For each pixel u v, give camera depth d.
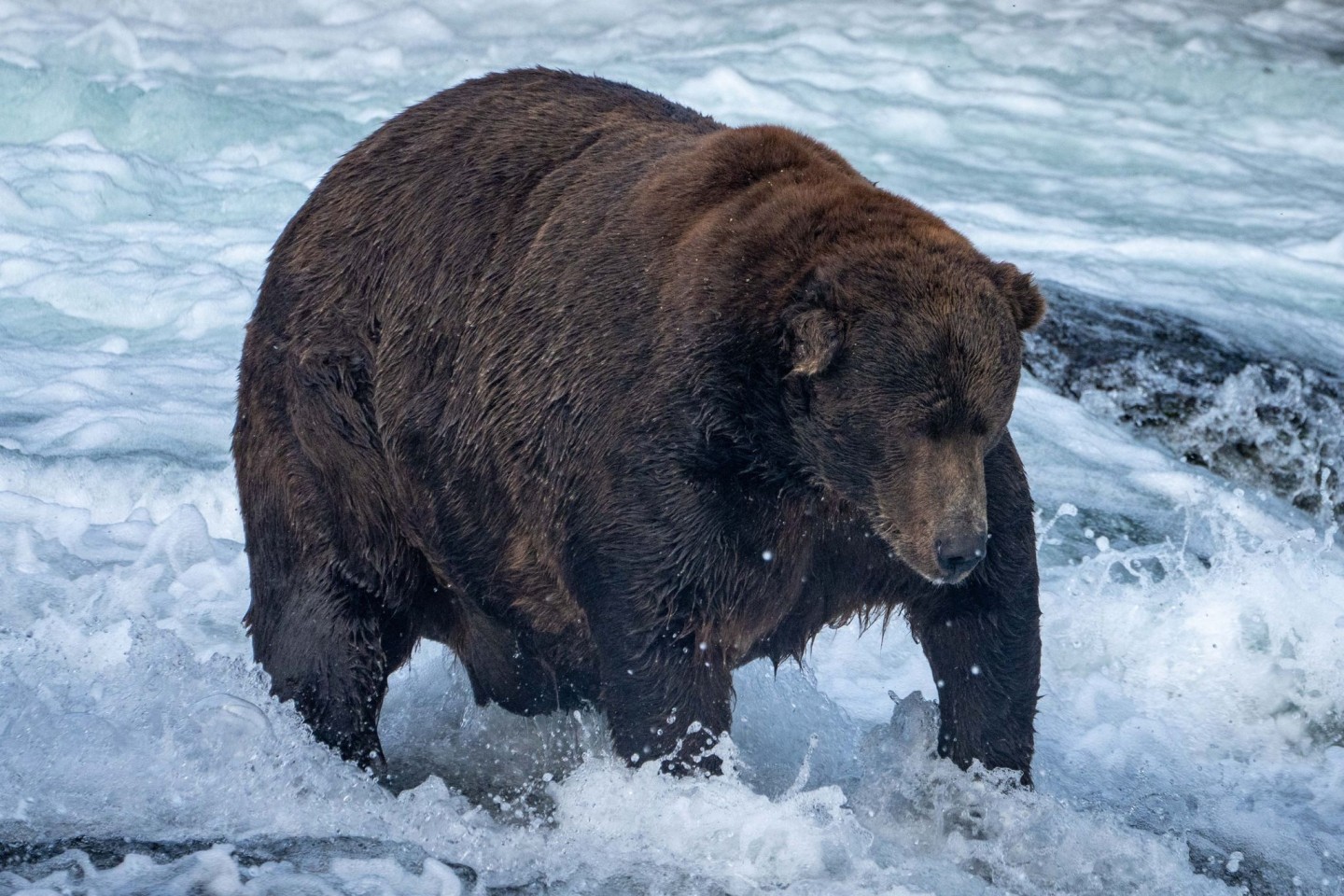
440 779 20.77
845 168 20.91
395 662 21.67
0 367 36.25
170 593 26.31
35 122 55.53
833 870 18.80
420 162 21.27
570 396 18.94
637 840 19.08
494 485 20.02
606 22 75.56
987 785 19.80
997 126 62.59
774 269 18.06
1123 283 44.03
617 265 19.14
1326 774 23.45
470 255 20.47
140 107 56.50
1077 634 27.33
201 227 47.25
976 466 17.42
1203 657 26.66
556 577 19.86
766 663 24.41
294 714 20.73
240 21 74.69
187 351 38.38
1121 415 36.53
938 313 17.19
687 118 21.75
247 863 18.11
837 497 18.52
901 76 66.56
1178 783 22.92
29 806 18.95
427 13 74.31
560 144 20.94
